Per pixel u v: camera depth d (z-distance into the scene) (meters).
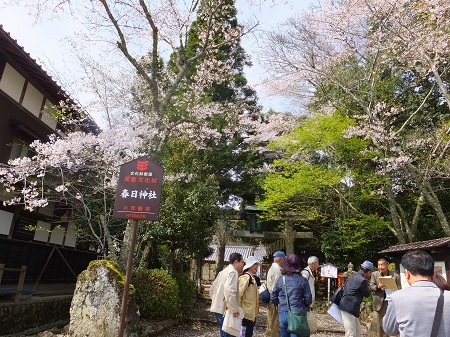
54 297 10.25
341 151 13.20
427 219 14.39
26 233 11.04
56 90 11.71
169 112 14.07
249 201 17.62
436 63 10.91
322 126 12.95
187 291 10.13
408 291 2.26
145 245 10.76
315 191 13.27
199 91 14.98
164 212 9.98
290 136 13.77
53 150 8.84
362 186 13.26
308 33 13.19
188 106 14.05
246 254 28.20
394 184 13.80
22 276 8.49
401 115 14.60
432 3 10.13
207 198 10.55
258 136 16.58
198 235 10.62
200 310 11.41
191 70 15.94
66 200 10.10
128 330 5.74
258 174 17.02
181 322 9.02
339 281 13.79
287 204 13.98
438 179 12.98
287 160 14.26
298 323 4.34
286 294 4.58
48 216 11.94
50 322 9.46
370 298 11.06
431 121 14.41
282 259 6.00
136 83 11.92
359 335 5.32
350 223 12.77
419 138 12.84
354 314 5.28
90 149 9.92
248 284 5.23
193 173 11.45
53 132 13.05
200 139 13.75
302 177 12.41
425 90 14.17
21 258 10.80
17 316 8.18
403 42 11.81
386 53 13.35
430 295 2.16
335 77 13.91
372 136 12.59
